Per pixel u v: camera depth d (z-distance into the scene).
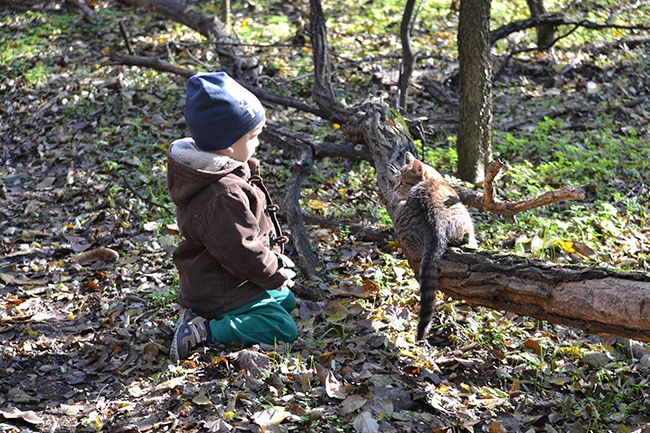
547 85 8.36
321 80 6.26
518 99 7.74
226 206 2.99
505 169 5.75
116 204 5.29
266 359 3.04
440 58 8.38
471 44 5.34
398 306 3.78
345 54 9.09
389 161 4.67
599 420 2.80
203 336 3.21
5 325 3.60
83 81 8.13
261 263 3.07
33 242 4.78
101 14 11.09
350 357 3.25
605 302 2.56
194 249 3.25
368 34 9.89
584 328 2.72
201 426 2.64
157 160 6.12
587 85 8.00
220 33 8.93
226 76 3.03
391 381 3.00
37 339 3.46
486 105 5.53
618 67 8.54
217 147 3.00
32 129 7.02
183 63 8.46
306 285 4.04
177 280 4.06
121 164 6.09
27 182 5.89
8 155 6.53
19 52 9.40
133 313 3.72
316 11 6.33
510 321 3.64
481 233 4.65
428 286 3.11
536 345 3.35
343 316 3.57
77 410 2.82
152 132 6.69
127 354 3.30
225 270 3.23
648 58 8.79
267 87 7.89
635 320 2.46
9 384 3.03
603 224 4.58
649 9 10.75
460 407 2.85
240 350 3.24
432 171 4.13
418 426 2.69
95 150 6.35
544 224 4.58
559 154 5.97
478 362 3.25
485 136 5.62
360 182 5.67
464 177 5.70
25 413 2.74
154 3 9.91
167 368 3.12
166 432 2.61
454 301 3.82
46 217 5.23
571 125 6.94
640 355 3.31
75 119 7.10
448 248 3.27
